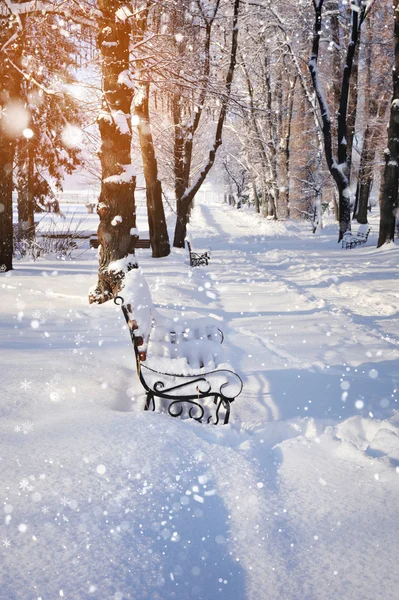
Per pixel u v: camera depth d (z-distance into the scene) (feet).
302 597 7.95
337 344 24.79
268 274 53.67
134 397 16.71
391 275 51.42
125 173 32.32
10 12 36.68
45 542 8.62
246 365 20.56
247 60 115.55
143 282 18.97
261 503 10.51
